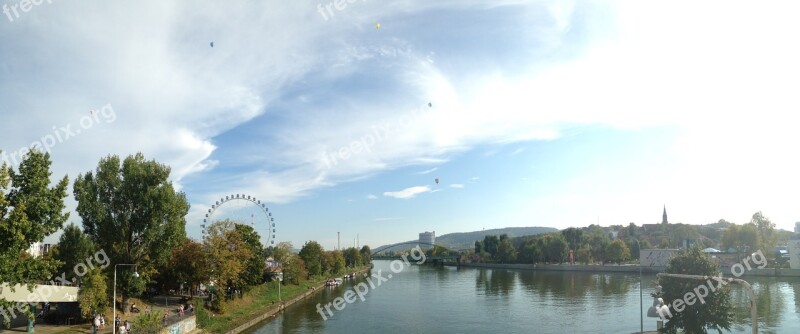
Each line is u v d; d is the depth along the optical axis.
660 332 57.94
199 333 78.38
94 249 84.81
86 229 83.50
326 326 95.62
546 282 183.62
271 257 183.38
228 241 104.56
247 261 113.50
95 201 82.88
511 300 130.38
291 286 159.88
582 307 113.06
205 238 102.62
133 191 84.31
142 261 86.06
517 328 89.94
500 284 181.62
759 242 184.62
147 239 84.00
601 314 102.12
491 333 86.31
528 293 146.12
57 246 89.50
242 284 113.44
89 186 83.12
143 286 84.31
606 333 82.94
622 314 101.38
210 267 99.88
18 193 48.44
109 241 83.19
